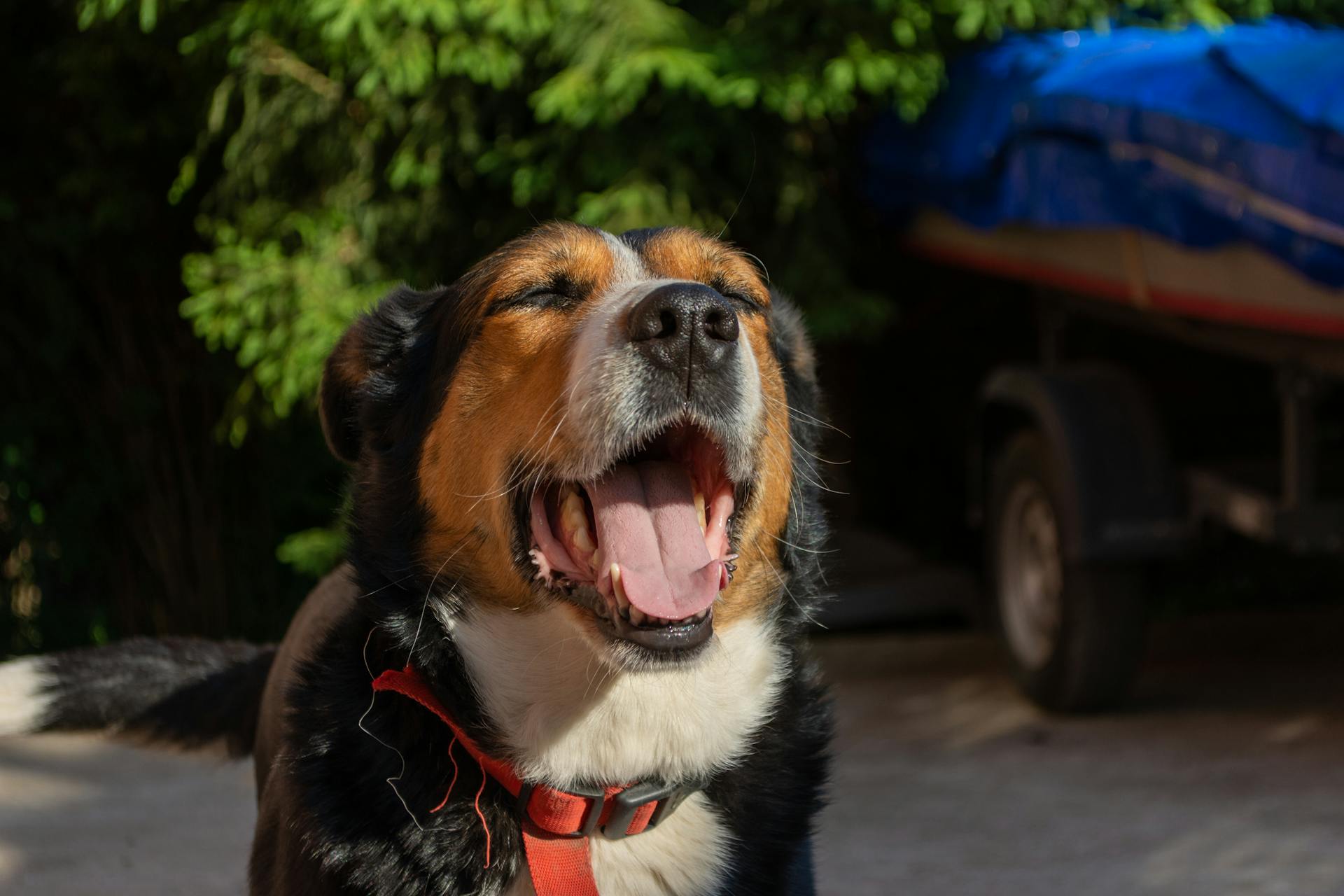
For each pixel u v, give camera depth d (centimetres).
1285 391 481
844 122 689
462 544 251
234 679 342
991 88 575
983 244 622
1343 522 480
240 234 641
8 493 723
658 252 271
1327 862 387
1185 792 459
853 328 641
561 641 245
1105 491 524
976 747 529
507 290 255
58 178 721
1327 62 421
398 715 242
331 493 734
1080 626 532
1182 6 641
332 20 551
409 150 607
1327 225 395
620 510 248
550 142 602
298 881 235
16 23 708
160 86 702
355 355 280
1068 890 378
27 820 455
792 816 258
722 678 254
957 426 827
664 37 569
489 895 237
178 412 744
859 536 756
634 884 245
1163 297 502
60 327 714
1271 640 700
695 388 239
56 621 736
